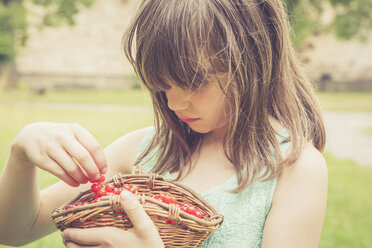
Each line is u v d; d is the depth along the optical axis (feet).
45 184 7.32
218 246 2.41
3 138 14.47
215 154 2.63
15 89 29.66
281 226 2.34
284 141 2.52
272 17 2.53
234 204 2.46
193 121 2.46
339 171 12.80
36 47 43.88
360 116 27.25
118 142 2.97
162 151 2.75
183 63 2.31
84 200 2.48
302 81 2.77
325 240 7.25
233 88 2.42
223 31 2.35
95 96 37.93
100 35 44.42
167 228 2.19
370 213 8.87
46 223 2.66
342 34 31.91
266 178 2.43
